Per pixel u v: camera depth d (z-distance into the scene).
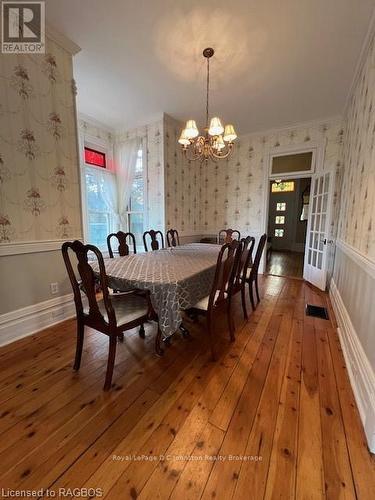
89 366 1.70
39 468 1.01
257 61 2.38
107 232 4.30
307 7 1.79
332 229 3.45
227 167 4.62
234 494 0.92
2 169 1.87
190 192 4.54
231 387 1.50
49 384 1.51
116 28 2.03
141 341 2.05
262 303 2.99
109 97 3.12
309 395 1.44
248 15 1.87
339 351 1.93
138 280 1.58
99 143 3.97
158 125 3.72
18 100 1.93
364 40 2.07
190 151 4.25
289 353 1.89
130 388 1.48
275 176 4.18
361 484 0.96
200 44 2.18
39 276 2.20
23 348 1.92
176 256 2.47
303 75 2.59
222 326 2.35
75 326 2.30
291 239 8.32
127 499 0.90
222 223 4.80
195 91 2.96
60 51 2.18
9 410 1.30
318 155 3.73
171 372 1.64
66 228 2.39
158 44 2.20
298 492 0.93
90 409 1.32
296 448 1.10
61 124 2.27
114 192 4.29
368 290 1.51
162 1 1.77
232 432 1.18
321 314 2.66
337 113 3.47
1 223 1.90
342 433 1.19
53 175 2.24
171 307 1.51
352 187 2.43
